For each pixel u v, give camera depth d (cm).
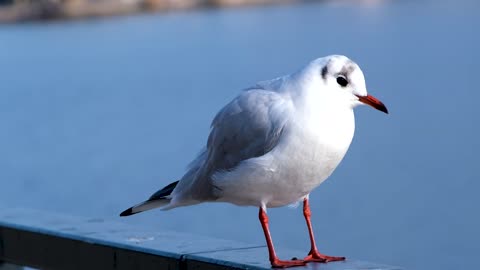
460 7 13312
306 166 573
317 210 2086
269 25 11475
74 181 2689
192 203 637
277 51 7419
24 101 5091
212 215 2075
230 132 598
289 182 580
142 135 3488
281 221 2009
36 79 6569
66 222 664
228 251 569
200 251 566
